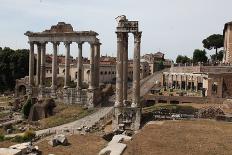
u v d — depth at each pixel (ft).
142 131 172.45
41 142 170.19
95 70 338.13
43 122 278.67
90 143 168.35
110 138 190.19
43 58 359.87
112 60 624.18
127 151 140.97
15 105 359.46
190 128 173.88
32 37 361.71
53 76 352.28
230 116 202.28
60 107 324.80
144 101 301.02
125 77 236.43
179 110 235.81
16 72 527.81
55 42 350.43
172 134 161.79
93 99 323.57
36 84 373.61
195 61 569.23
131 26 220.64
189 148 138.92
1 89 522.88
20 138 189.47
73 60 563.89
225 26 438.81
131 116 217.56
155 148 140.26
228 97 291.17
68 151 152.15
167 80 435.53
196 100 288.10
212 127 176.65
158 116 218.18
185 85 394.11
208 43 606.96
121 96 222.48
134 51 221.66
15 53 532.32
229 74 298.76
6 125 262.06
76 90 334.24
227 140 149.79
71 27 343.46
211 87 296.92
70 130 224.74
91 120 264.31
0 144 173.17
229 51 417.08
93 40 333.21
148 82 457.68
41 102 325.62
